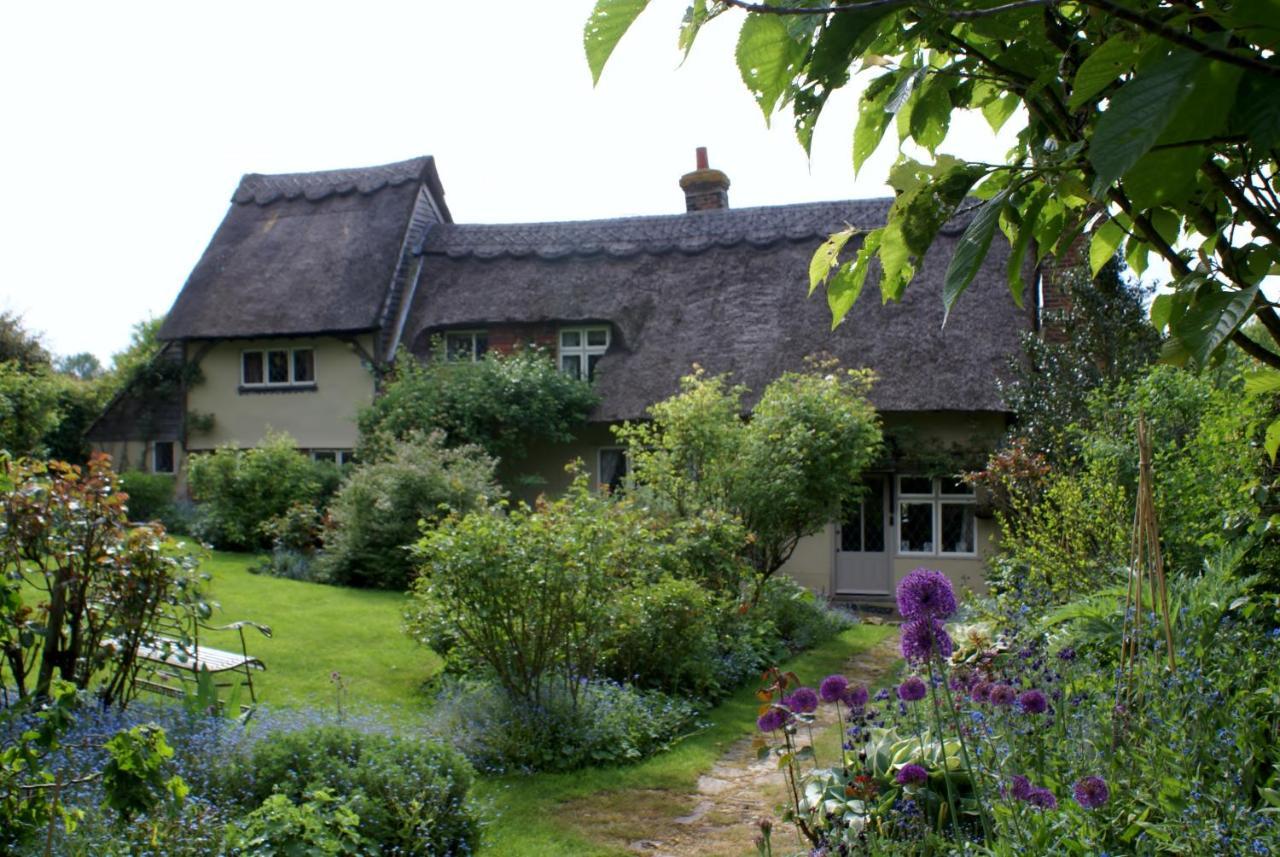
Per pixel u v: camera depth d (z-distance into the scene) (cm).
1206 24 101
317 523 1669
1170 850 287
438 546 782
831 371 1653
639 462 1269
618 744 746
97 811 423
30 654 687
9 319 2519
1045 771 376
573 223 2100
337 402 1972
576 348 1912
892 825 391
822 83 122
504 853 542
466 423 1711
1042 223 170
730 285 1861
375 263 1991
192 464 1802
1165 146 91
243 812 499
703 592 977
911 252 154
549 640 777
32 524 590
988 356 1593
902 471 1608
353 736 568
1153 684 371
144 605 641
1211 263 150
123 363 3516
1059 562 762
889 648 1170
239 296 2047
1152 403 852
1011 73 139
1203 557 603
